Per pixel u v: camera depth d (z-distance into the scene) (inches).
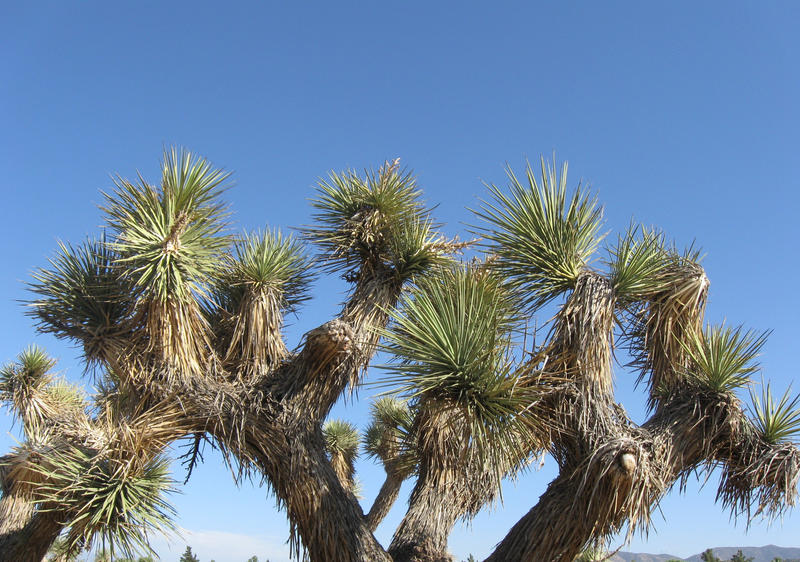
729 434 185.5
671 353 202.5
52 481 200.1
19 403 268.5
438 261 221.6
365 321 207.0
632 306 208.4
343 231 226.2
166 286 177.8
